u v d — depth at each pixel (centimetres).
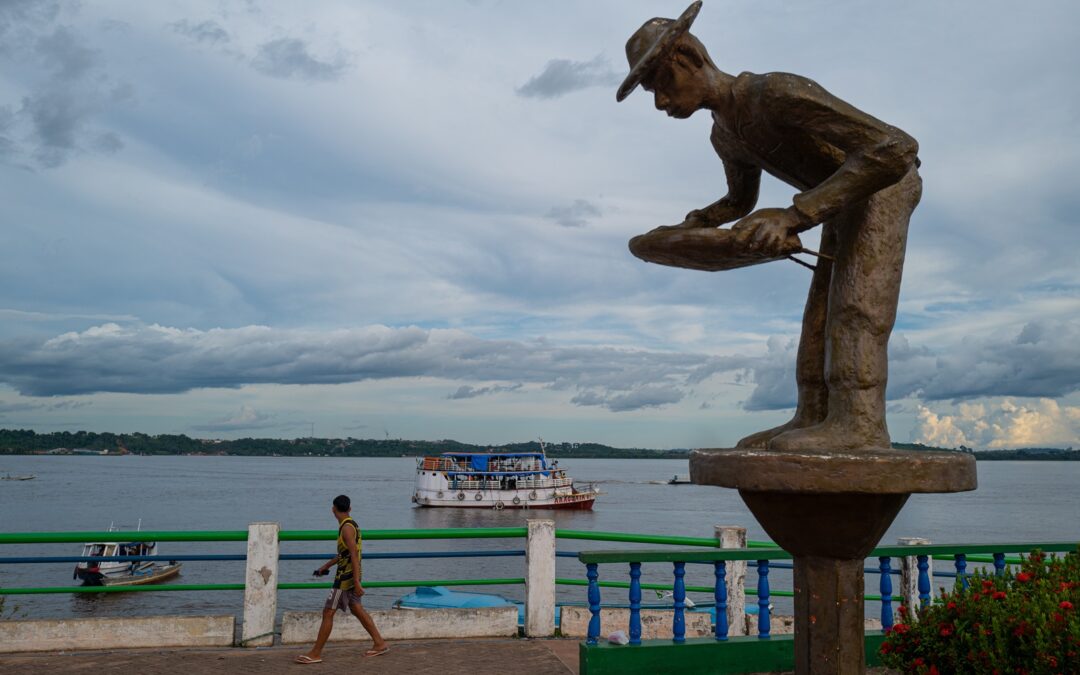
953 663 478
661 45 380
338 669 685
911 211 409
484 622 823
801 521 384
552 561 838
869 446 373
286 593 2630
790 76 377
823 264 425
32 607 2506
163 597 2744
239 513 6350
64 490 10400
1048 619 441
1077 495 12988
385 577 2962
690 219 470
